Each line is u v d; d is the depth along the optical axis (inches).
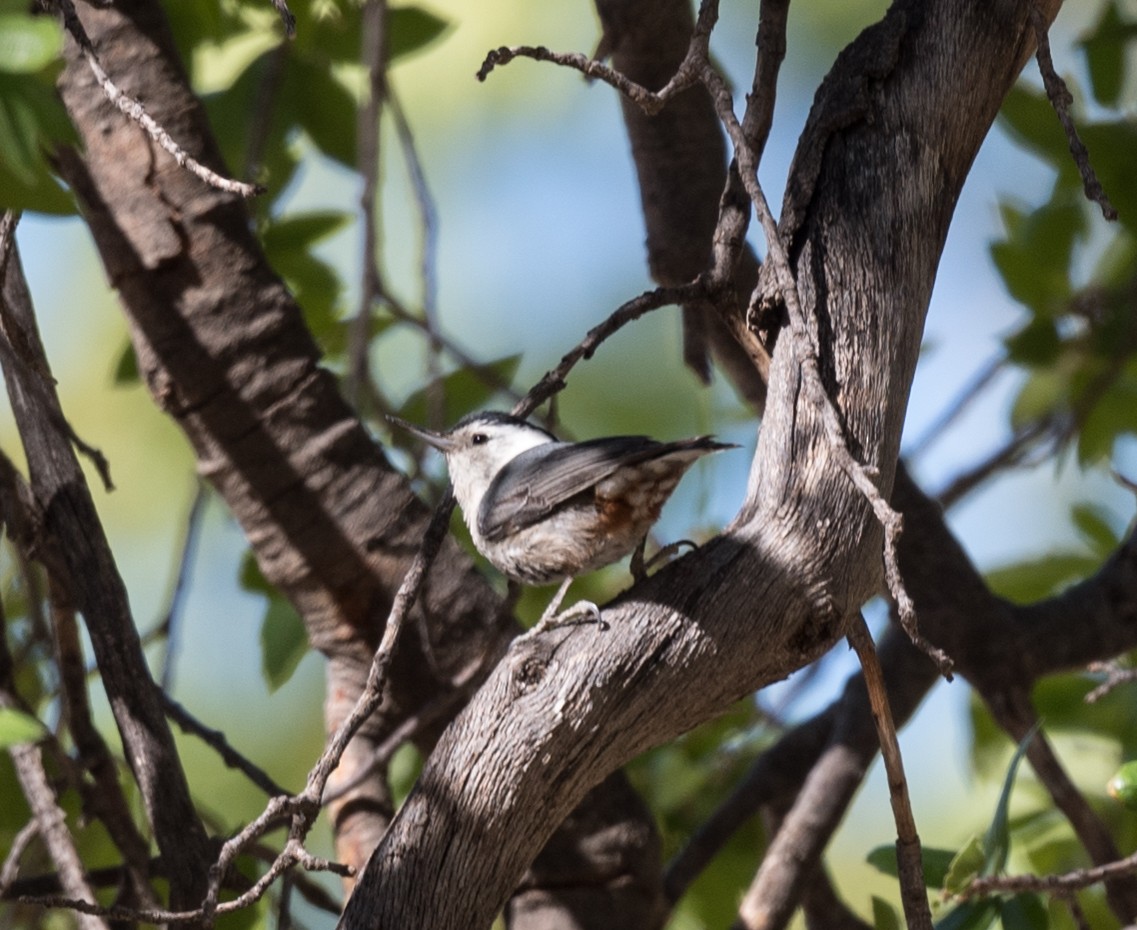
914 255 244.7
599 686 218.2
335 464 346.3
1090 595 402.3
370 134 393.7
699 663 220.4
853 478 206.1
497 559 342.0
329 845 487.8
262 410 342.6
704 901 432.5
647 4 378.9
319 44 412.8
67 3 239.1
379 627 346.9
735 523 233.5
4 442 542.6
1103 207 213.0
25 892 340.2
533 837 219.9
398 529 348.2
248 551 416.5
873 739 392.8
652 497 326.3
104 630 300.2
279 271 426.6
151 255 339.3
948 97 250.8
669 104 386.3
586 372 540.4
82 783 328.8
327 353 433.1
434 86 593.9
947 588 394.6
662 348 540.1
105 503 550.9
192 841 291.1
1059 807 370.6
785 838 382.0
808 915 439.2
